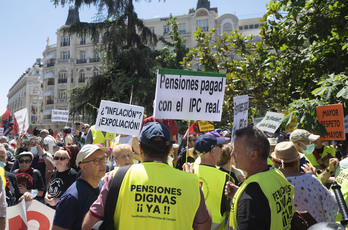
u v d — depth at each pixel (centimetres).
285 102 829
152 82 1984
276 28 823
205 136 342
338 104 510
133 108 479
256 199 201
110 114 468
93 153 283
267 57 848
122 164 388
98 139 621
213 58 883
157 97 330
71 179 505
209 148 333
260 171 226
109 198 206
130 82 1891
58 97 5812
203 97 344
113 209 204
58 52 5859
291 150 293
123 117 473
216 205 317
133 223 199
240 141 229
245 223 197
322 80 613
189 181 216
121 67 2038
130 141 566
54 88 5847
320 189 284
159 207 201
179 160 540
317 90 570
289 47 799
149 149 222
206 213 218
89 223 207
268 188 206
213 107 346
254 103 861
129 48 1986
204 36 902
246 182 212
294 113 550
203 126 651
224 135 727
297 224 248
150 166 214
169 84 336
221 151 364
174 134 638
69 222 262
